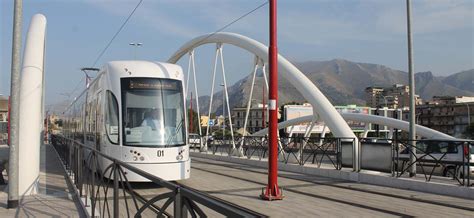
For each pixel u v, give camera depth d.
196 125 90.75
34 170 11.15
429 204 10.67
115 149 12.98
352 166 15.85
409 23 15.52
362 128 75.69
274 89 11.51
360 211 9.70
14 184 9.40
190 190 3.35
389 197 11.79
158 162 12.86
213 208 2.86
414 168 14.19
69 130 30.98
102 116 14.11
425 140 13.72
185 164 13.34
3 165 13.31
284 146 19.89
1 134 49.56
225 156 25.42
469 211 9.76
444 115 117.62
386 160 14.55
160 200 4.14
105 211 7.69
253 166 21.39
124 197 5.95
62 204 9.70
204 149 30.12
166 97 13.62
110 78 13.80
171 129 13.39
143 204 5.14
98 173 8.05
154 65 14.09
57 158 25.84
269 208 10.04
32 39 11.84
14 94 9.68
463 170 12.25
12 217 8.34
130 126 13.02
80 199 9.81
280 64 23.47
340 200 11.21
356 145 15.72
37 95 11.41
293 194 12.27
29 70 11.42
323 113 20.50
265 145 22.05
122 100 13.20
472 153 16.81
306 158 18.73
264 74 25.77
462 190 11.90
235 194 12.12
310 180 15.69
